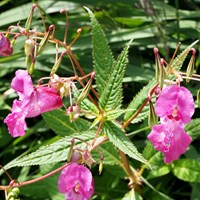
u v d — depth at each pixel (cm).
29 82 36
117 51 57
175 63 39
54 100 37
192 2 60
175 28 56
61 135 45
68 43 54
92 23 42
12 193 38
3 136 53
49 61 53
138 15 57
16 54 53
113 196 49
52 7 57
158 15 55
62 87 36
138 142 51
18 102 36
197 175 45
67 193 37
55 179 48
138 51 56
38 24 56
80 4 57
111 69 41
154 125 35
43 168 48
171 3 61
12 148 52
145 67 55
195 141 51
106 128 38
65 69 53
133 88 54
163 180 50
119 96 40
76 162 37
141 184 47
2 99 52
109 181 49
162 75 34
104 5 58
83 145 39
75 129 45
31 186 49
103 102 39
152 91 36
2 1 58
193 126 43
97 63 42
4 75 56
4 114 54
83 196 36
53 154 39
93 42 42
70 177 36
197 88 52
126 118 41
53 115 44
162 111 35
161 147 35
